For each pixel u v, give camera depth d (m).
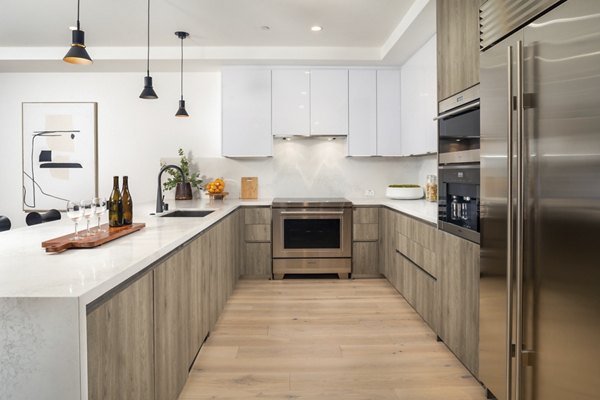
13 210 5.02
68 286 1.14
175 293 1.97
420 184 4.93
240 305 3.59
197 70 4.84
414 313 3.38
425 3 3.02
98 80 4.97
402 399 2.08
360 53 4.46
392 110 4.74
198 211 3.60
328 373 2.36
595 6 1.24
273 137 4.73
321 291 4.04
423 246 3.05
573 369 1.37
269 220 4.50
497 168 1.83
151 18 3.60
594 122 1.25
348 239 4.50
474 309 2.16
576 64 1.32
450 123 2.50
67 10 3.43
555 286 1.44
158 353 1.71
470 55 2.19
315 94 4.68
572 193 1.35
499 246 1.83
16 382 1.07
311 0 3.26
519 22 1.64
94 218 2.83
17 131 4.99
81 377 1.06
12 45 4.31
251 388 2.19
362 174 5.07
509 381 1.70
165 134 5.01
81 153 4.99
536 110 1.52
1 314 1.06
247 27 3.83
